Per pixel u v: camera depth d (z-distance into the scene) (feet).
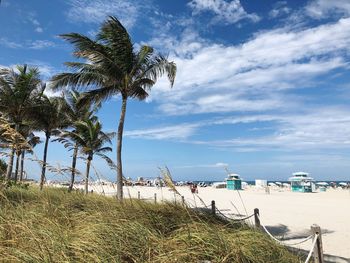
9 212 14.87
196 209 17.74
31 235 12.17
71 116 105.91
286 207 83.87
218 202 101.60
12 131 15.38
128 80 62.03
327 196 139.13
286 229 46.83
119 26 58.85
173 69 62.54
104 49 58.75
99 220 14.70
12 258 10.57
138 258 12.28
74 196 19.24
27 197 18.30
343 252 31.94
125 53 59.72
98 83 62.85
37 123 92.68
